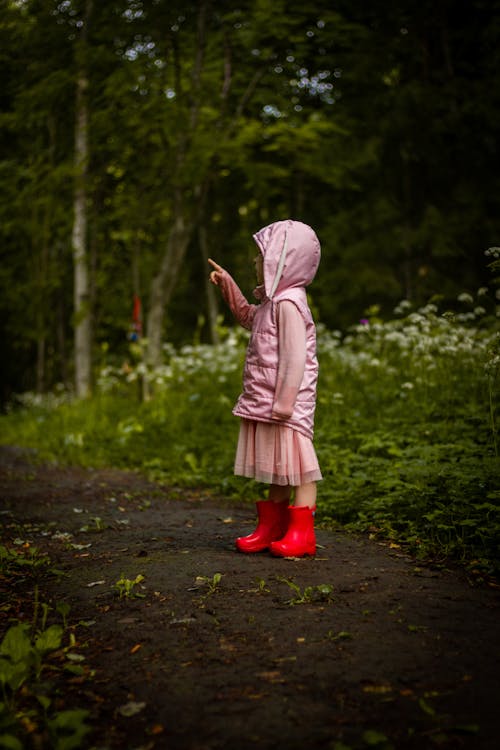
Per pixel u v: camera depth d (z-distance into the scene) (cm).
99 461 789
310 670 228
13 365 2055
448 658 234
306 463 356
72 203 1319
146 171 1170
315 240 371
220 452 711
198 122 1107
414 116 1373
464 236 1384
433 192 1480
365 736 186
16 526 470
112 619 287
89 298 1300
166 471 707
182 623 275
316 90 1452
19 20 1052
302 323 354
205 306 2119
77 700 221
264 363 359
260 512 380
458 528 387
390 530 410
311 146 1148
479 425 595
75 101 1150
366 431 646
